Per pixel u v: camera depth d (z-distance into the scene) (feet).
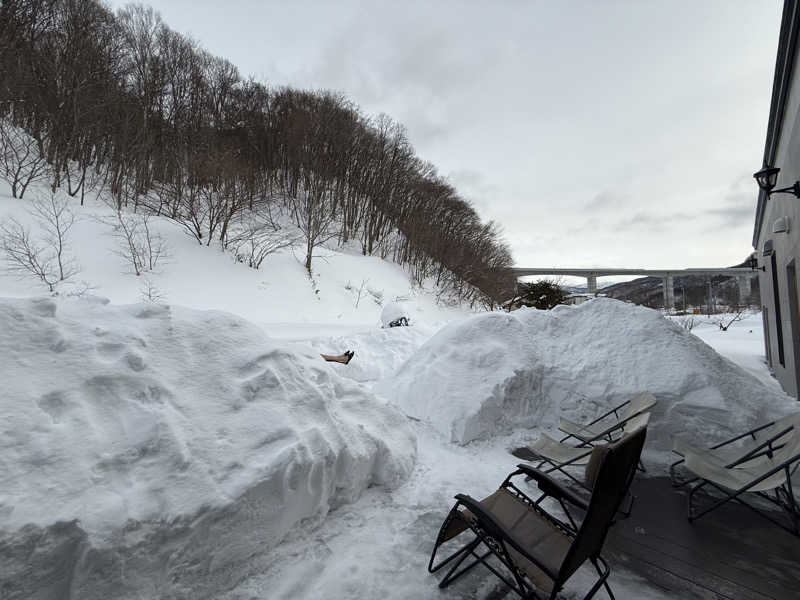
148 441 6.91
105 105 83.10
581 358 16.52
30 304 7.81
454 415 14.44
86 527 5.54
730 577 7.80
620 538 9.13
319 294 75.82
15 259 47.26
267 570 7.46
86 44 85.35
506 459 13.12
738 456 11.89
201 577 6.70
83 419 6.69
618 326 17.08
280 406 9.02
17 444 5.88
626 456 6.01
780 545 8.84
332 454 8.95
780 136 21.15
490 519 6.31
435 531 8.93
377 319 77.30
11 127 69.41
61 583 5.48
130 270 57.98
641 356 15.62
